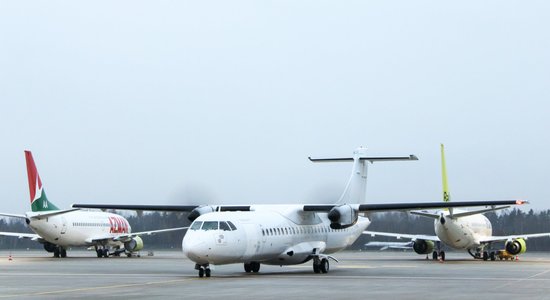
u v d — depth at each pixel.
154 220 129.88
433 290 31.48
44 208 70.94
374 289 31.94
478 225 70.00
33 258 75.50
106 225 79.38
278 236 43.75
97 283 35.91
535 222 129.00
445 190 67.56
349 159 52.00
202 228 39.81
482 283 35.75
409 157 50.81
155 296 28.55
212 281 36.91
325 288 32.41
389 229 115.56
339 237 50.28
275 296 28.50
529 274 43.69
